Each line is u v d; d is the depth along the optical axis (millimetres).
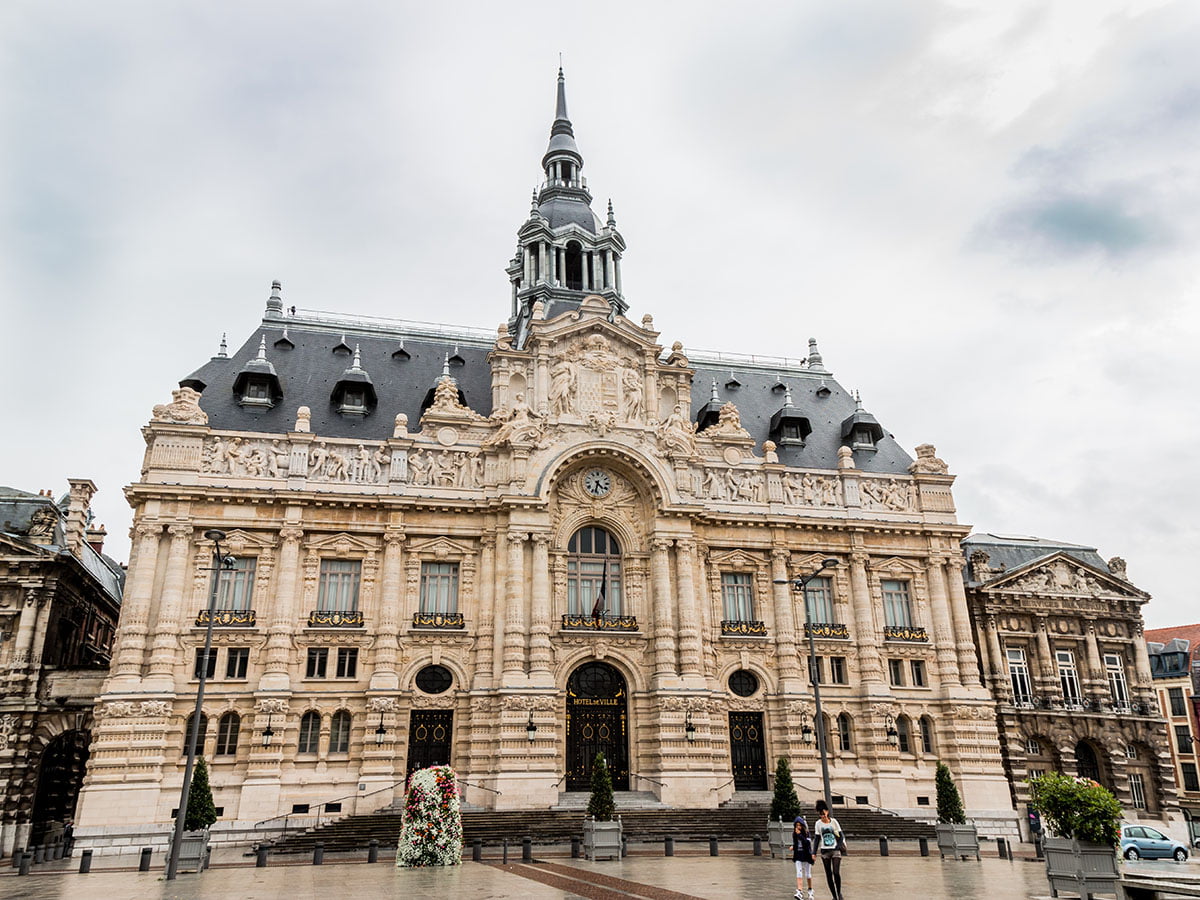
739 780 49031
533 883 25969
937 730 51562
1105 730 55250
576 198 67812
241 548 46312
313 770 43719
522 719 45156
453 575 49062
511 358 52688
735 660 50406
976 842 35094
